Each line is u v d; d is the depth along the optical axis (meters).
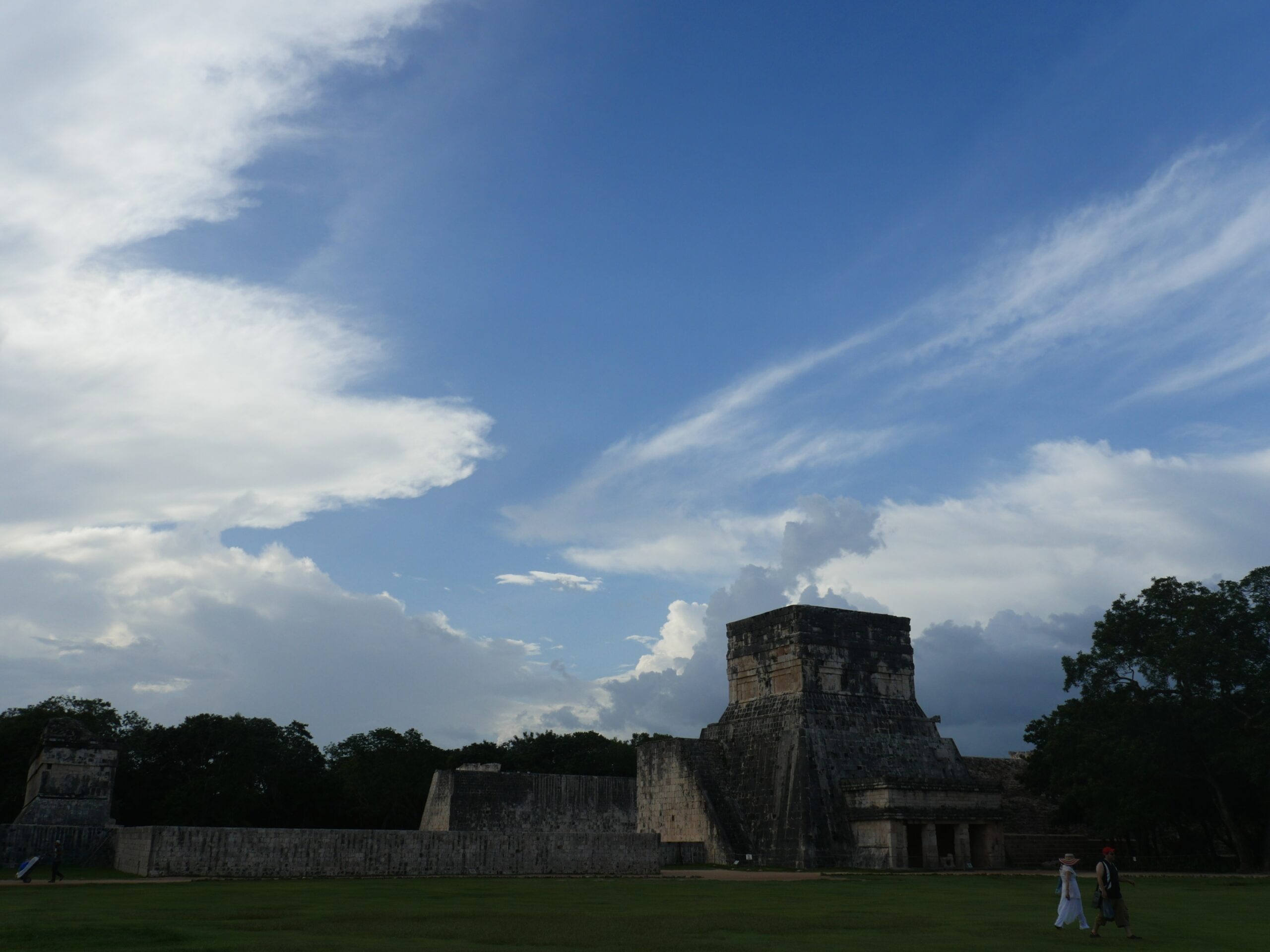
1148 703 48.81
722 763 60.31
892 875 44.91
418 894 28.16
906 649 61.56
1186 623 48.41
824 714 56.69
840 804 53.84
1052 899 29.48
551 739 106.56
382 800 84.62
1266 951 17.16
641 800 63.75
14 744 63.72
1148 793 47.84
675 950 16.45
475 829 63.19
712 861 55.97
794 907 25.42
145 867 35.53
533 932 18.89
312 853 37.03
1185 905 27.28
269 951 15.45
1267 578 47.72
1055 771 54.97
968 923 21.67
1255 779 43.47
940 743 59.75
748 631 61.94
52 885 30.88
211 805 72.81
